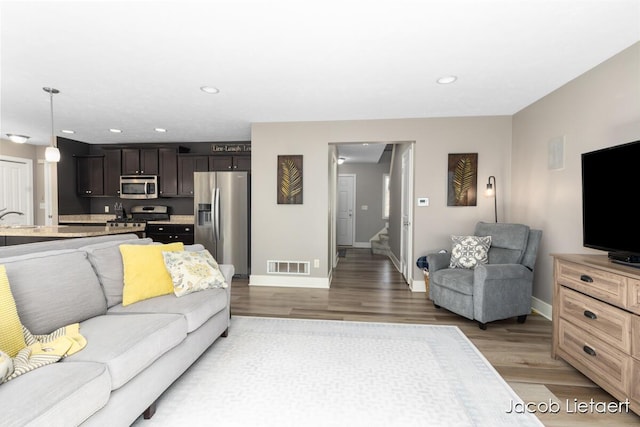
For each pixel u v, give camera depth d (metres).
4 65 2.48
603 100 2.42
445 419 1.60
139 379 1.48
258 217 4.31
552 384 1.94
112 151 5.63
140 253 2.20
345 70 2.58
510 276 2.80
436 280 3.24
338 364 2.15
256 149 4.27
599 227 2.02
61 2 1.68
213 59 2.39
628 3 1.70
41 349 1.32
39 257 1.69
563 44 2.16
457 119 3.91
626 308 1.62
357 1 1.70
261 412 1.64
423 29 1.97
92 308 1.81
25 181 5.71
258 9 1.76
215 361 2.17
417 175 3.98
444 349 2.38
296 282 4.27
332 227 5.25
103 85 2.91
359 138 4.09
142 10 1.76
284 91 3.06
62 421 1.04
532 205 3.38
